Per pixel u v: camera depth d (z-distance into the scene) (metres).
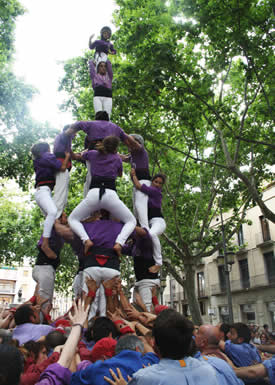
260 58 10.59
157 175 6.08
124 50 11.82
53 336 3.48
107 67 6.40
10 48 13.09
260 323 25.17
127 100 11.91
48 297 5.16
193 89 11.24
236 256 28.64
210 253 17.14
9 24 12.78
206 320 31.42
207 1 10.05
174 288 37.00
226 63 10.98
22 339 3.83
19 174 13.98
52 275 5.25
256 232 27.00
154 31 11.11
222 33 10.55
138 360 2.54
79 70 14.89
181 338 2.10
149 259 5.74
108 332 3.46
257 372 2.88
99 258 4.49
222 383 2.25
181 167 18.53
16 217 24.38
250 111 14.73
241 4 9.70
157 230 5.76
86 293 4.49
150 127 13.81
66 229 4.91
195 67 12.74
